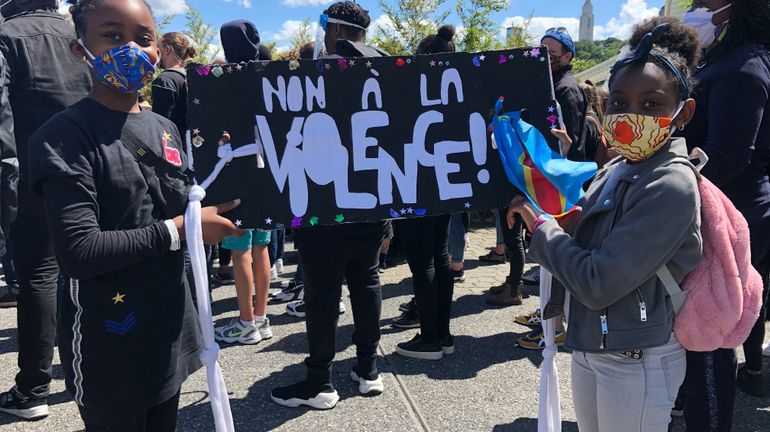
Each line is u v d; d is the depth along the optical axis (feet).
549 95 5.61
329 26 8.72
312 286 8.26
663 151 4.70
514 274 13.48
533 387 9.32
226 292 15.16
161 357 5.06
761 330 8.70
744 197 7.09
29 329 8.05
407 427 8.09
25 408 8.23
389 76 5.53
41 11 8.84
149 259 4.84
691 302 4.58
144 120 5.13
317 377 8.57
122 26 4.78
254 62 5.31
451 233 15.92
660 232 4.25
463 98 5.60
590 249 4.90
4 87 7.18
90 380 4.85
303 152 5.41
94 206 4.54
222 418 5.12
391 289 15.53
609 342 4.72
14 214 7.32
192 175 5.29
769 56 6.56
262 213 5.31
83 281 4.72
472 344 11.24
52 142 4.42
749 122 6.27
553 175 5.14
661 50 4.72
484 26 31.01
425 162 5.58
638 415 4.78
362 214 5.49
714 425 6.30
